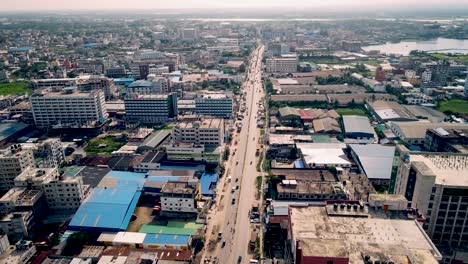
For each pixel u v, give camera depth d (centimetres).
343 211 14750
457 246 17750
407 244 12900
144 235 19350
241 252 18788
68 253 18325
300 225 14000
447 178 17550
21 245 18025
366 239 13150
